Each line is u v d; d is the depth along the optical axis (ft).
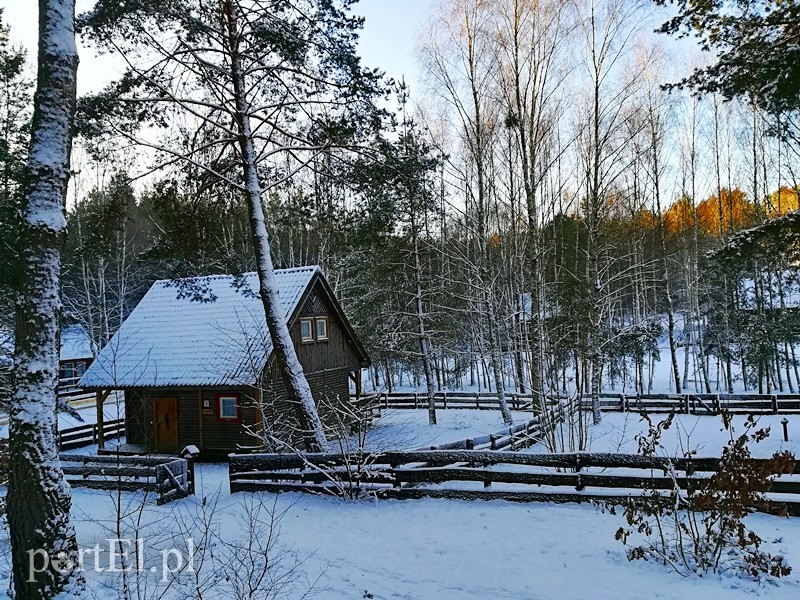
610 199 85.81
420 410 90.22
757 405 72.13
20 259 19.65
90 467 39.93
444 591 20.48
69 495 19.57
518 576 21.27
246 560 23.43
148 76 36.76
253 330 63.16
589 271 76.43
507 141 63.31
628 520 22.52
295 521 29.63
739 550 21.20
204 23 36.65
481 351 71.77
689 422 68.54
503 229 72.38
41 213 19.72
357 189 43.55
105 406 95.25
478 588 20.53
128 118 35.88
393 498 31.99
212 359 61.11
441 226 90.33
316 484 34.35
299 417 40.40
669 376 122.93
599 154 65.10
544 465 29.76
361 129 41.98
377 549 25.11
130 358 64.03
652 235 107.14
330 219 47.42
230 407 61.11
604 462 28.73
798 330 81.05
